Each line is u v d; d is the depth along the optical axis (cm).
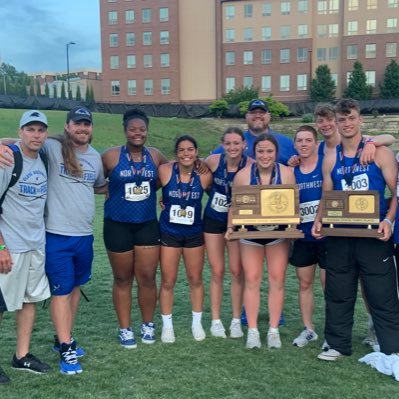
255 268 451
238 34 5066
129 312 457
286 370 404
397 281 423
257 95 4416
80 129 398
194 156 443
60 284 403
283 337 483
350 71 4859
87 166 410
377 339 425
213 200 466
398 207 406
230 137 443
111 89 5456
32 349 448
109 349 448
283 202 426
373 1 4716
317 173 450
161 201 467
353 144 416
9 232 374
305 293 471
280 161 506
